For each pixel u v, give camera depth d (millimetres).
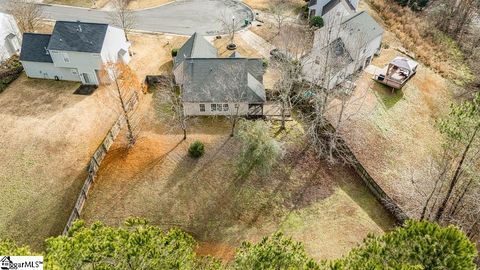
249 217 33125
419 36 60562
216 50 53156
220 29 60750
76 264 16000
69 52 46844
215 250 30734
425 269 15969
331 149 38469
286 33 53719
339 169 37906
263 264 16750
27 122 43375
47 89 48906
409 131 44062
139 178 35656
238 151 38344
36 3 65438
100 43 47031
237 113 41406
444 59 57156
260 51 55125
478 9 67375
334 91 41281
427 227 17172
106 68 46031
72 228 18719
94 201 34156
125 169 36562
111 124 42719
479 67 55625
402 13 66250
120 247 16609
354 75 46812
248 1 68875
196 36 50531
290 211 33750
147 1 69188
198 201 33906
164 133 41125
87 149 39750
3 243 17594
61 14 65062
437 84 51125
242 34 59188
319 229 32344
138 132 41250
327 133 39688
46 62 49125
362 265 15680
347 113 43500
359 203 35000
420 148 42281
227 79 43594
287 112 42719
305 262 16594
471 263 15805
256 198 34406
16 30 56438
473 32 64250
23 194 35562
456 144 29469
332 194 35531
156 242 17328
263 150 35156
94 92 48031
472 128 25750
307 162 38125
